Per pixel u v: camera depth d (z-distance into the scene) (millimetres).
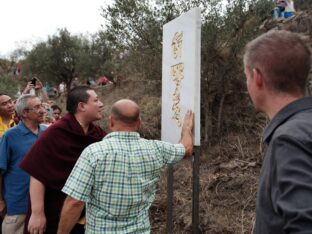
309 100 1228
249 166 5152
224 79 6543
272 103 1296
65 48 20250
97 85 16953
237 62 6395
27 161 2760
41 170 2738
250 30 6277
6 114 4488
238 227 4066
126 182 2219
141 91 9531
